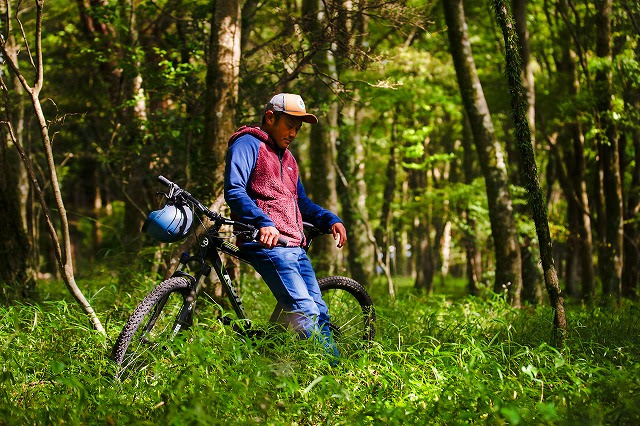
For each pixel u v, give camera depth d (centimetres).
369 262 1842
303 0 1278
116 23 1202
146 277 857
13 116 1391
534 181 636
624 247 1672
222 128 815
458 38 1229
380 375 489
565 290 2011
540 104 1719
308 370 490
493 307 979
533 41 1823
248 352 491
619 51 1623
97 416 416
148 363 495
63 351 537
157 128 1152
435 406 416
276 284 533
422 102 1852
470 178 2219
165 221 519
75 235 2811
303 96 1134
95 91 1551
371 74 1647
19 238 931
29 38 1438
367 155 2505
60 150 1822
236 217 545
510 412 383
